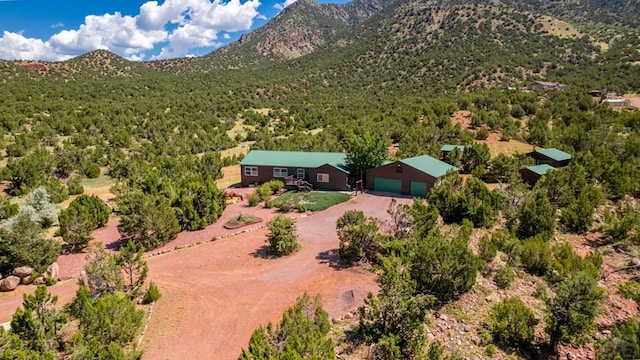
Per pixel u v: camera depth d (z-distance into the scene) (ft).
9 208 98.32
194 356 43.16
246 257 73.00
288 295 57.21
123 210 83.76
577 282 47.19
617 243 81.41
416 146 166.30
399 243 65.31
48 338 41.14
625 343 42.80
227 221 95.35
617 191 112.16
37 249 67.62
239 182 146.92
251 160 136.77
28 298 42.14
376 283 59.47
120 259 58.49
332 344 38.09
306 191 124.98
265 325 49.21
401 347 42.11
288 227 75.15
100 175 160.76
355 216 70.13
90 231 85.15
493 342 47.24
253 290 59.21
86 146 189.67
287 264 68.59
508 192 99.66
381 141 130.52
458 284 53.72
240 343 45.62
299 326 40.22
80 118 225.56
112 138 198.39
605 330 52.65
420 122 216.95
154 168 146.61
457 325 49.85
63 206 115.65
